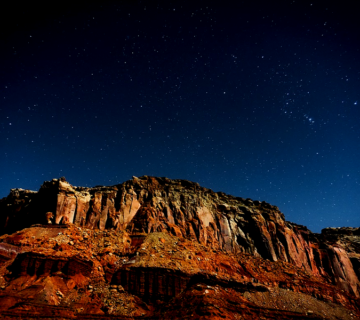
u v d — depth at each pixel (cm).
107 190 5828
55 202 4984
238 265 5125
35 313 3053
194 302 3616
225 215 6494
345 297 5359
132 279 3959
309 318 3994
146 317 3509
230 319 3409
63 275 3675
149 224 5391
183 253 4738
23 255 3747
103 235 4925
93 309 3419
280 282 4969
